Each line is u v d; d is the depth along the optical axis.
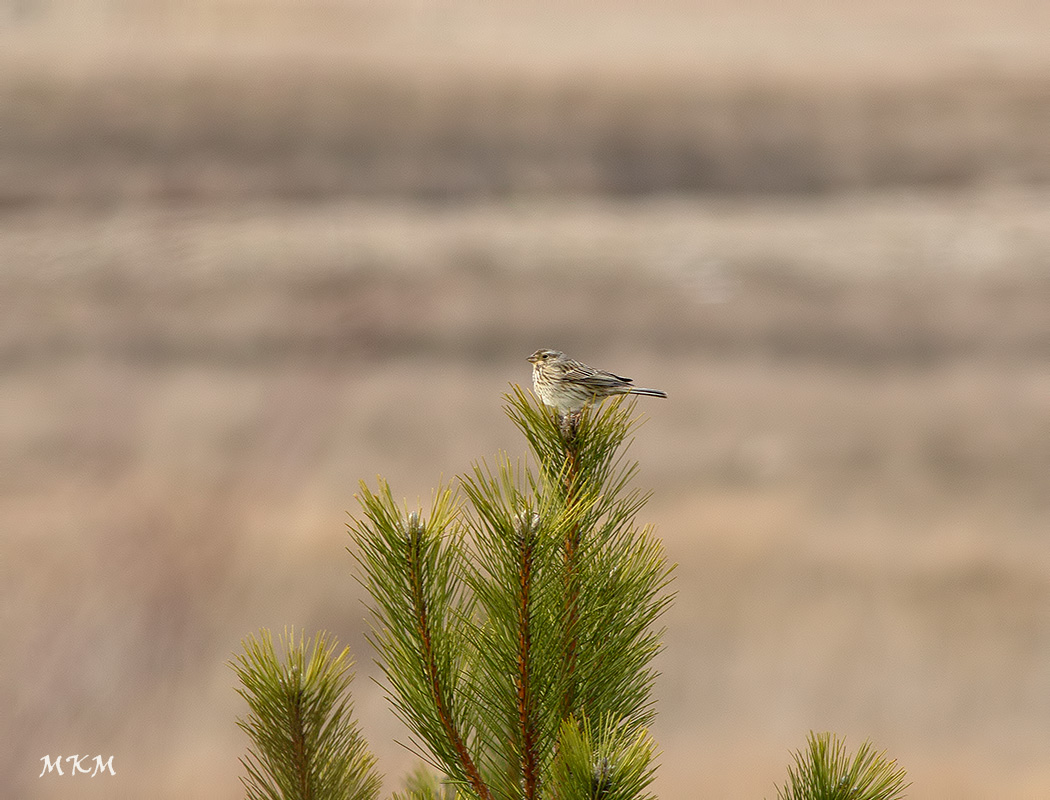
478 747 4.00
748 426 26.78
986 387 29.50
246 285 35.81
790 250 40.50
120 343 31.48
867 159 54.03
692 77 68.88
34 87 60.56
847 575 19.41
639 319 34.03
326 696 4.09
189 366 30.03
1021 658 17.06
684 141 56.91
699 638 17.44
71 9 79.19
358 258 38.69
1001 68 70.50
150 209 45.09
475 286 36.22
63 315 33.47
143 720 13.36
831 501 22.84
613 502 4.22
